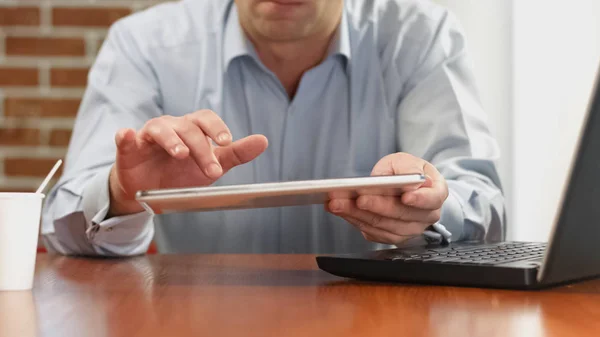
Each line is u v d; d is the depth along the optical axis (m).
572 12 2.30
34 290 0.77
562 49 2.32
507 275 0.74
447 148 1.44
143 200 0.78
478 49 2.39
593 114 0.59
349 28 1.55
